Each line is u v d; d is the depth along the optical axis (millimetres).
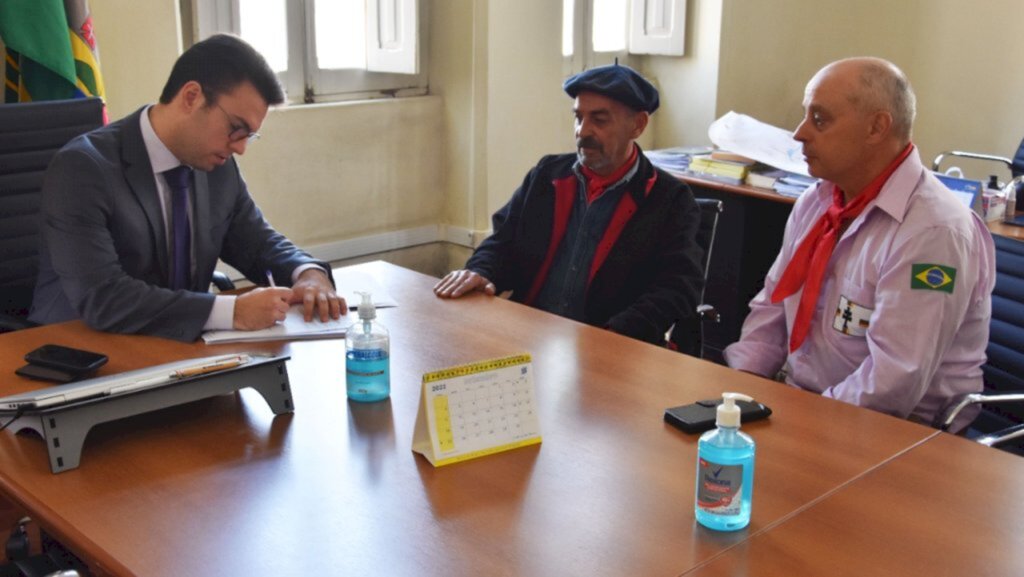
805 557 1235
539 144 4609
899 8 5176
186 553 1235
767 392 1763
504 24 4293
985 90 5004
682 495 1391
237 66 2045
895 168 2070
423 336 2018
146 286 2006
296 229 4082
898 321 1971
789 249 2350
